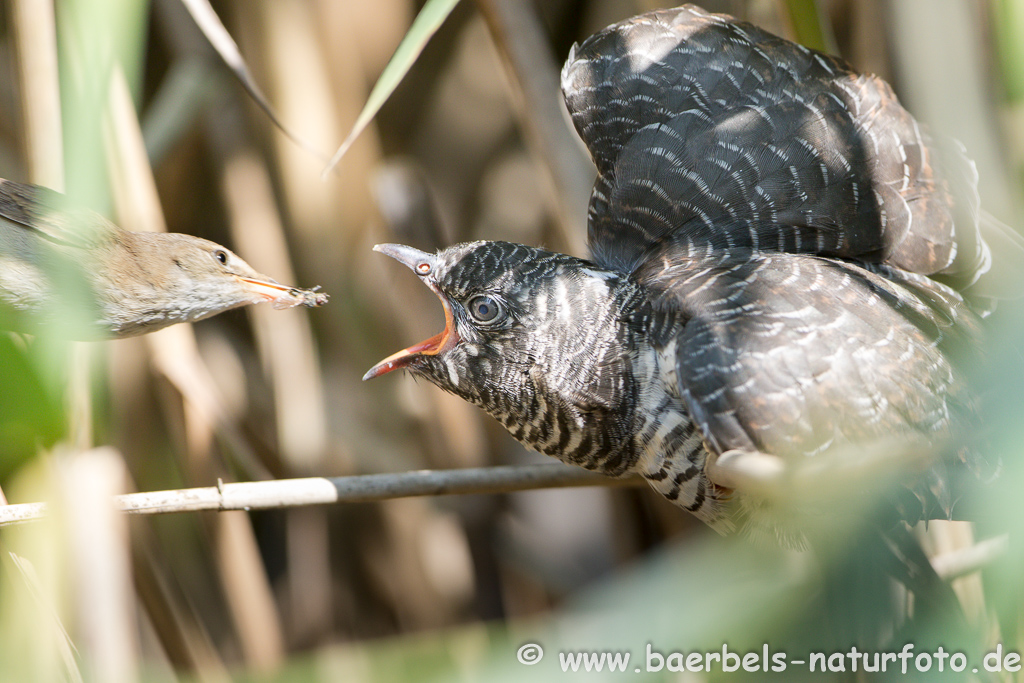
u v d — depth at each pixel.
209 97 3.47
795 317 3.36
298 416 3.48
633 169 3.40
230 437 3.43
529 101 3.44
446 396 3.49
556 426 3.39
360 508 3.50
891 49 3.44
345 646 3.50
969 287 3.39
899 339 3.36
